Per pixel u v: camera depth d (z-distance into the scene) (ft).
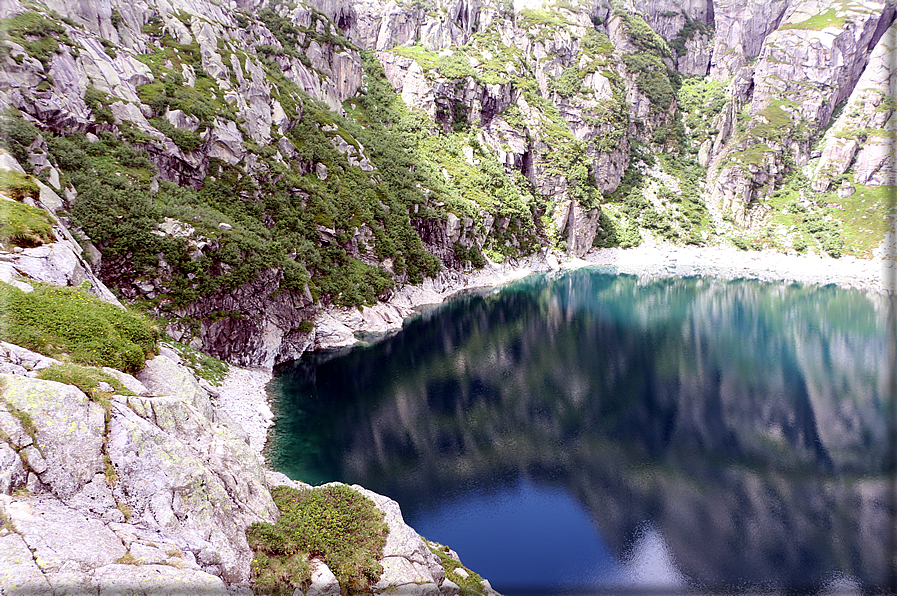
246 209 235.40
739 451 144.15
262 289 195.93
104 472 47.78
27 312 66.59
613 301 374.63
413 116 517.96
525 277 478.18
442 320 300.81
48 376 52.60
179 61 263.70
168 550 45.29
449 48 640.99
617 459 139.23
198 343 165.68
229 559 50.37
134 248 158.61
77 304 74.18
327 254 264.11
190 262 168.14
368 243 299.17
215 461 60.29
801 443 148.87
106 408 52.08
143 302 156.87
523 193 529.04
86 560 39.63
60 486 44.65
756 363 223.92
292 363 207.00
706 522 111.96
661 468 134.41
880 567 98.22
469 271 421.18
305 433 147.33
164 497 49.32
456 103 547.90
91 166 170.81
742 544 104.78
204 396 79.25
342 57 479.82
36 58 177.68
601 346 252.21
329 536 63.36
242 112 269.64
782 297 393.29
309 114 348.18
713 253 615.16
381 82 545.85
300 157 303.27
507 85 577.84
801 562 99.66
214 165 233.96
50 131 174.09
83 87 195.00
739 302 372.79
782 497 121.90
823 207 652.07
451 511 113.29
